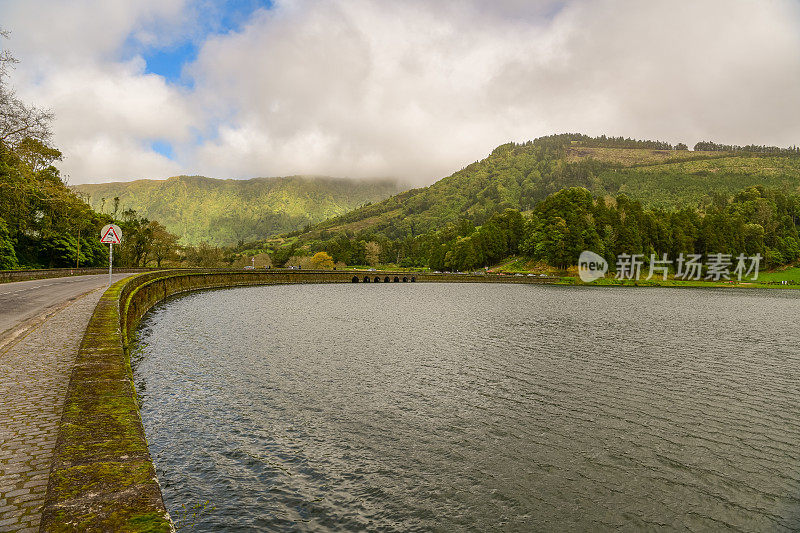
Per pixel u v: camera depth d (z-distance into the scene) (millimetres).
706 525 9539
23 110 38781
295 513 9367
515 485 10844
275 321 35281
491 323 37906
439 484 10773
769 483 11234
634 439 13648
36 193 51000
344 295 67688
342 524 9094
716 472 11734
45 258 67750
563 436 13742
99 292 25938
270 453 11961
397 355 24156
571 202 136375
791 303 67062
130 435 5070
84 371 7738
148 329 28656
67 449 4602
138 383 17141
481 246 147625
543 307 53656
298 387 17688
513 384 19047
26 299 22516
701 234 139875
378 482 10758
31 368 9867
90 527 3262
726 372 21844
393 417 14938
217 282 71375
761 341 31281
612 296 77875
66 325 15125
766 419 15492
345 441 12938
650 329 36188
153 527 3303
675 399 17516
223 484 10328
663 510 10023
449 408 15945
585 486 10914
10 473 5344
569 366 22422
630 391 18422
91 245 77500
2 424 6746
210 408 14938
